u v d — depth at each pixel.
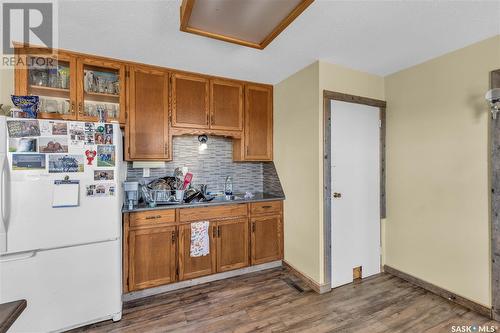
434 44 2.06
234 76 2.82
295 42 2.03
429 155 2.37
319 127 2.37
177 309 2.10
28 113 1.71
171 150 2.58
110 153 1.89
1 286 1.58
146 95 2.46
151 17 1.67
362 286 2.48
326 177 2.40
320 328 1.85
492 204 1.92
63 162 1.73
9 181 1.58
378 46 2.10
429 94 2.36
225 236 2.62
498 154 1.87
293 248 2.77
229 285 2.51
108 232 1.88
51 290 1.71
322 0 1.49
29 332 1.65
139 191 2.69
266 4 1.35
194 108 2.68
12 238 1.58
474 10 1.60
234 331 1.82
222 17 1.47
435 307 2.10
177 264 2.39
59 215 1.71
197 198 2.75
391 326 1.87
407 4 1.54
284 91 2.91
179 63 2.45
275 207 2.91
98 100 2.45
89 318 1.83
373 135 2.71
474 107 2.03
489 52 1.94
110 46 2.08
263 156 3.08
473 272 2.04
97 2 1.51
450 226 2.20
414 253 2.51
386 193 2.80
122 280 2.16
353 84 2.58
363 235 2.64
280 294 2.33
